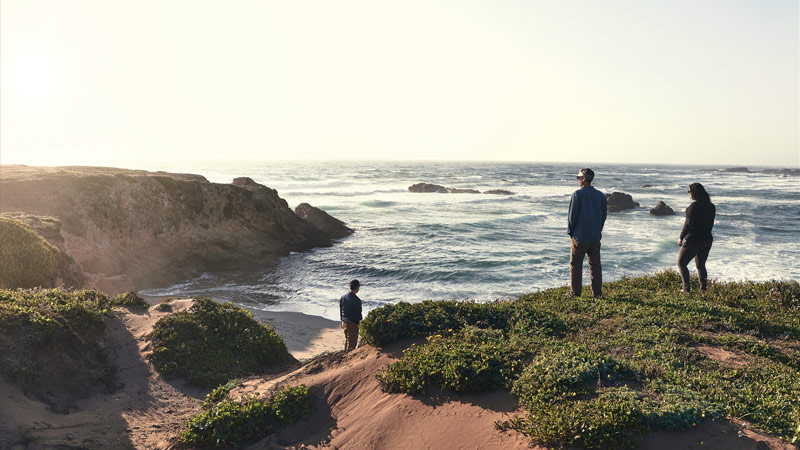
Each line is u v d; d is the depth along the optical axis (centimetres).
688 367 558
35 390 674
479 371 555
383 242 3416
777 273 2489
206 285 2306
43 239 1424
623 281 1179
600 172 19188
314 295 2100
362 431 554
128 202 2470
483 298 2033
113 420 682
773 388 494
